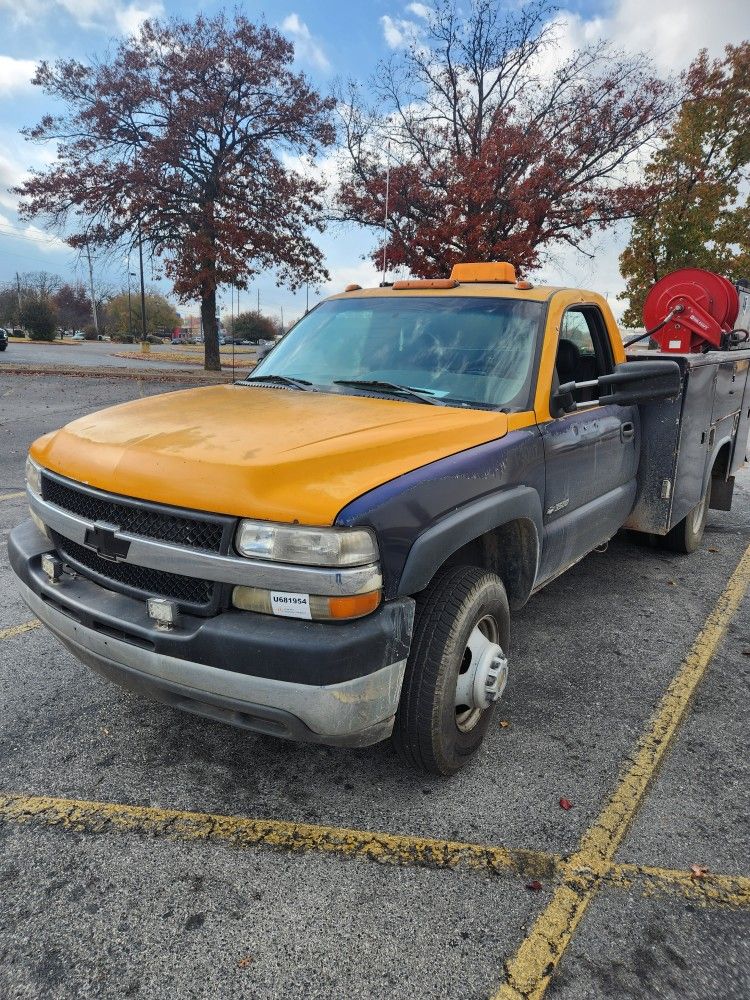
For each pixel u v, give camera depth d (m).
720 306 6.19
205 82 24.72
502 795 2.86
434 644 2.64
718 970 2.08
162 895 2.30
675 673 3.93
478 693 2.89
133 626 2.46
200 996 1.96
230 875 2.40
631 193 21.03
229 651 2.26
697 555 6.09
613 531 4.58
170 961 2.06
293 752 3.11
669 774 3.03
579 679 3.83
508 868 2.46
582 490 3.81
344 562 2.21
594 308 4.19
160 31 24.55
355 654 2.23
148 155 24.61
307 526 2.22
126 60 24.48
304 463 2.36
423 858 2.50
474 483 2.74
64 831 2.58
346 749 3.15
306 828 2.64
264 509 2.24
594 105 21.83
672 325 6.30
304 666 2.19
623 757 3.14
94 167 25.56
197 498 2.33
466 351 3.57
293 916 2.23
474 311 3.75
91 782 2.86
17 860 2.43
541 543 3.35
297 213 27.00
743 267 20.11
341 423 2.79
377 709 2.37
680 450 4.74
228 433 2.64
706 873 2.46
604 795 2.88
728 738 3.31
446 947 2.14
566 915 2.27
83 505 2.70
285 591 2.24
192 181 26.34
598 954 2.12
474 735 2.99
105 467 2.58
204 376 22.55
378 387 3.44
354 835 2.61
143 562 2.44
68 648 2.88
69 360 29.80
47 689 3.55
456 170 22.02
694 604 4.95
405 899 2.32
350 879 2.40
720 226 20.52
